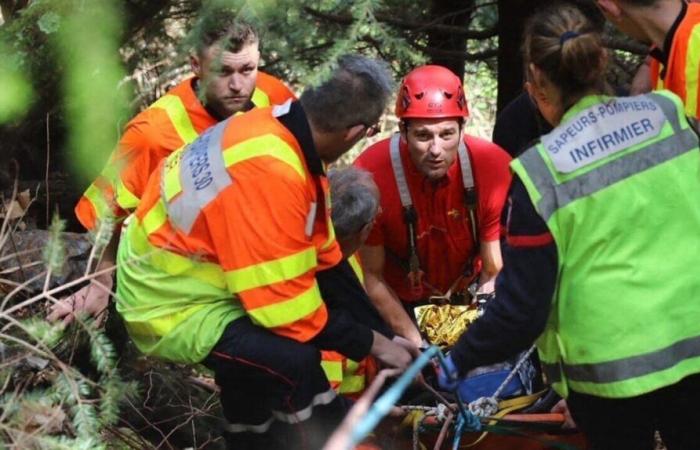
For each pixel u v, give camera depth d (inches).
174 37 155.2
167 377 197.3
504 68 293.7
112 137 126.6
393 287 203.5
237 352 155.8
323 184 157.4
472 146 193.6
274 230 149.0
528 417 171.6
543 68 143.3
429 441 178.7
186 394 202.5
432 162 185.3
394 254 199.5
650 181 142.0
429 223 194.9
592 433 153.9
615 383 143.1
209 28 130.2
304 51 154.1
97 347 132.3
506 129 219.0
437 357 163.5
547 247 140.6
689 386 147.7
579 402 152.8
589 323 142.9
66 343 166.9
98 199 174.7
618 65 292.2
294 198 149.9
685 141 144.9
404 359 163.5
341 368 178.7
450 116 184.2
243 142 151.7
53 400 131.9
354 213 171.0
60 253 128.2
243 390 161.5
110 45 123.5
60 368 146.5
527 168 140.9
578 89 143.6
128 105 133.7
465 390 181.6
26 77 126.5
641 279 141.4
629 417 150.2
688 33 160.1
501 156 194.9
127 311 161.6
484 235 195.5
